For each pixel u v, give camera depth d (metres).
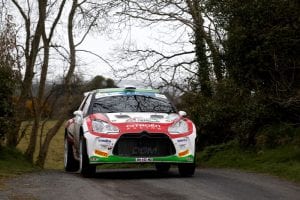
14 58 18.27
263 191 9.63
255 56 15.07
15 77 17.30
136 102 12.90
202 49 22.31
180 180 11.18
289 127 16.06
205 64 22.14
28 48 20.42
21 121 19.59
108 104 12.84
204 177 11.88
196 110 20.62
